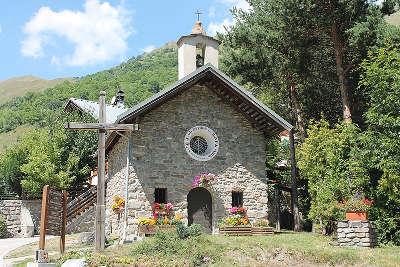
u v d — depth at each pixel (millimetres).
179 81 16359
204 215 17141
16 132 68750
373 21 17297
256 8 21484
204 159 17188
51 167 23812
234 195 17750
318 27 19578
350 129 16125
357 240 13266
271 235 16391
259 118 18547
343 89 19141
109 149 20078
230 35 21891
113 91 67375
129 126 13188
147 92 65375
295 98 22984
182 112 17297
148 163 16375
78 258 11305
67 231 20188
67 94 73438
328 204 15648
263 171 18031
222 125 17828
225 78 17062
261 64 21656
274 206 22844
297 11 18734
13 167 26328
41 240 10914
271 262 11641
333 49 21484
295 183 20594
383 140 14422
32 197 24234
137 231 15617
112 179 19344
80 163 26797
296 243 13734
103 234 12617
